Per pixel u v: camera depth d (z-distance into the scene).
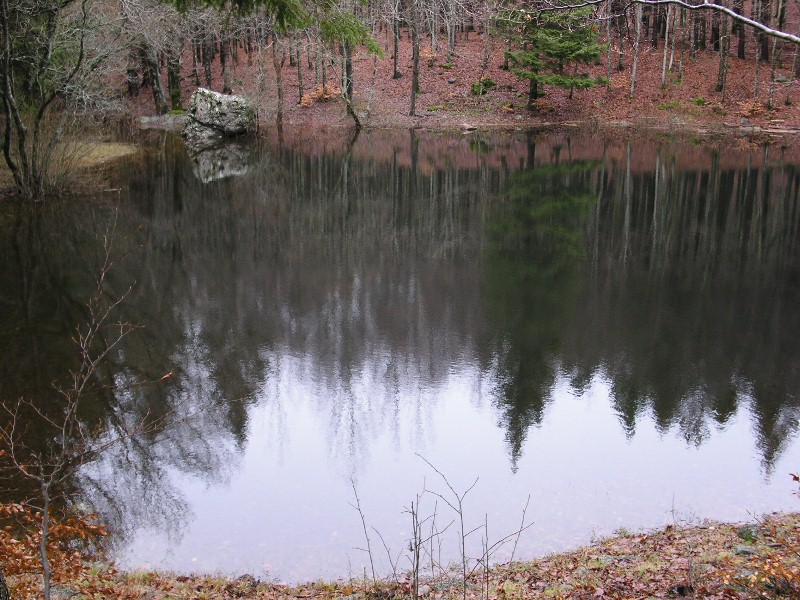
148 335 12.98
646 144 37.81
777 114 42.44
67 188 25.42
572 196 25.38
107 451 9.09
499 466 8.72
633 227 20.70
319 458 9.01
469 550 6.96
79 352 12.10
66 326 13.25
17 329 13.06
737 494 8.01
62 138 25.53
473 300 14.83
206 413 10.19
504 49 51.78
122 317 13.82
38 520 7.27
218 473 8.65
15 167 23.25
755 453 9.00
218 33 40.62
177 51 41.81
